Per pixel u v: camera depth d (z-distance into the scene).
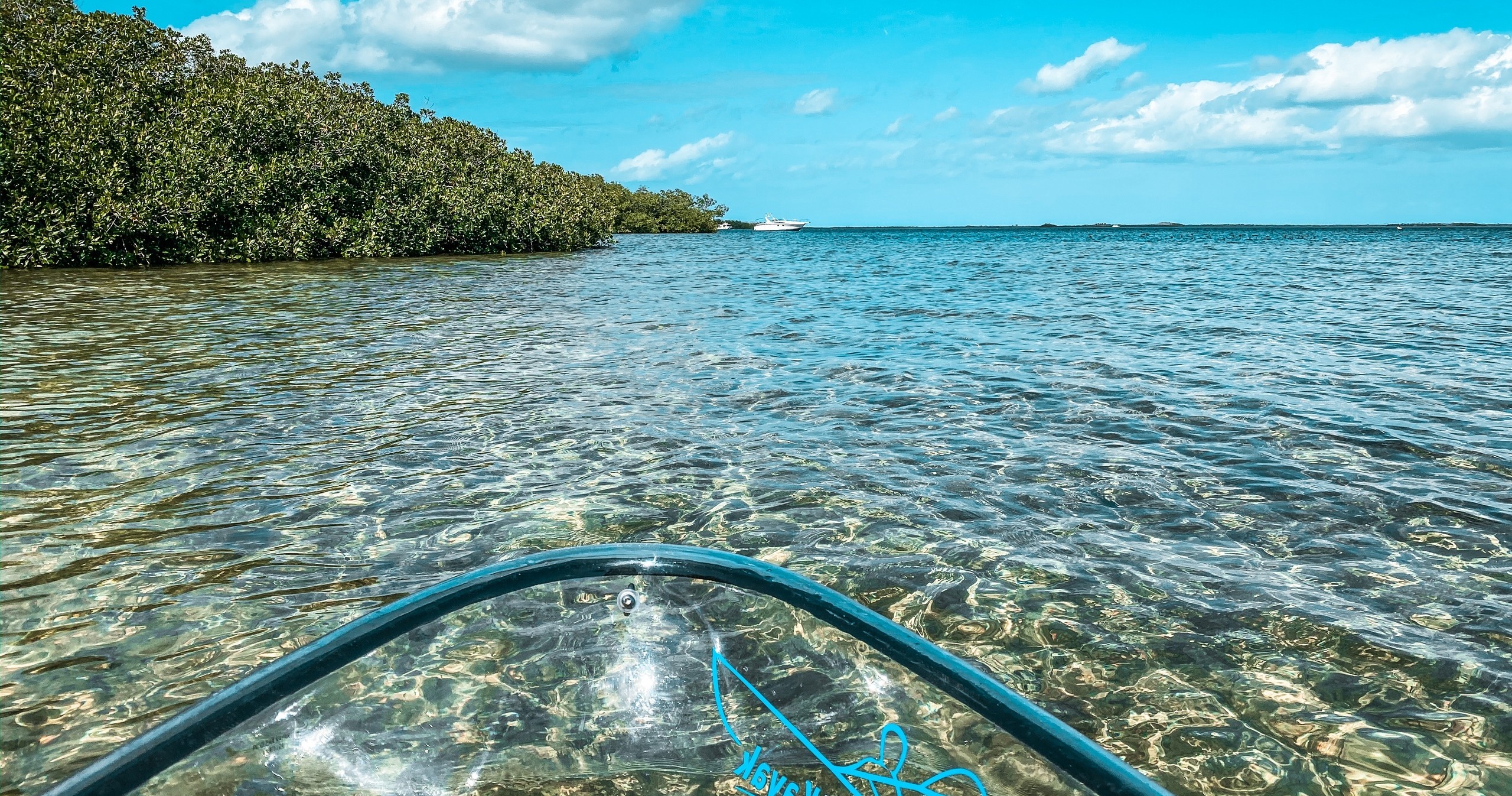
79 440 6.67
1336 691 3.46
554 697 2.94
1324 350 11.09
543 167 53.22
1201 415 7.61
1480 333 12.52
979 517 5.27
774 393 8.60
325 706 2.61
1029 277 26.16
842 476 6.02
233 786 2.25
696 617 3.10
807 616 3.13
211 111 30.56
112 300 16.44
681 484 5.85
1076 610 4.12
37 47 29.77
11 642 3.77
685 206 124.44
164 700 3.36
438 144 42.72
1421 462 6.26
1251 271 28.86
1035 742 1.74
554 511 5.35
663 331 13.09
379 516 5.25
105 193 24.84
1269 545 4.85
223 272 24.45
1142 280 24.52
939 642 3.86
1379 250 47.00
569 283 22.94
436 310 15.69
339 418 7.45
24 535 4.89
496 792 2.58
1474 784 2.92
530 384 8.94
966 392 8.60
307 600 4.17
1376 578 4.43
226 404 7.87
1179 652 3.76
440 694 2.94
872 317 15.09
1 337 11.55
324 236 32.16
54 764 2.97
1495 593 4.26
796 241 79.19
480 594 2.24
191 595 4.21
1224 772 3.00
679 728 2.78
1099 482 5.87
